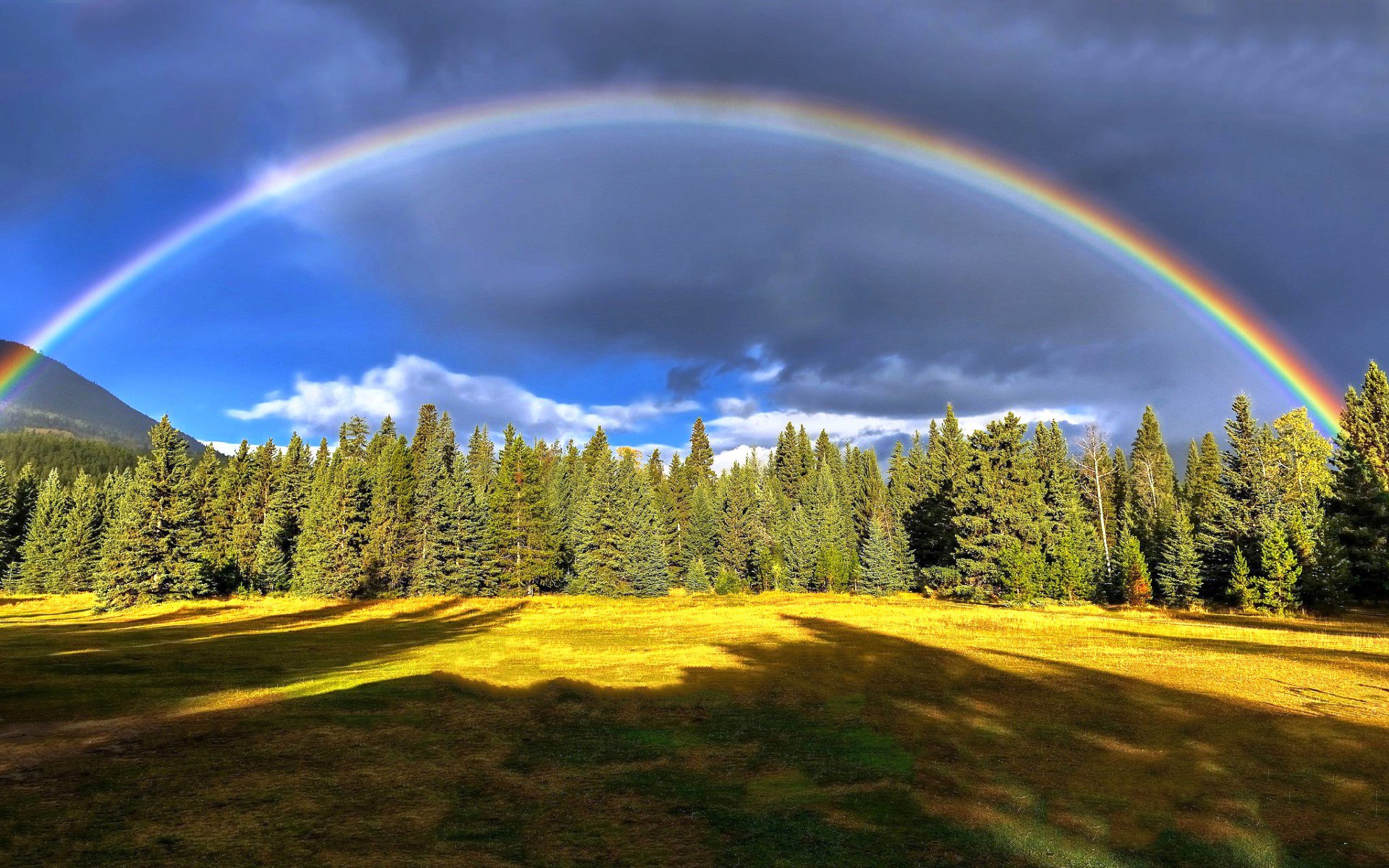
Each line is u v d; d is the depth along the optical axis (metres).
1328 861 8.48
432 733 14.81
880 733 14.98
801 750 13.74
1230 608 47.34
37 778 11.02
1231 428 60.41
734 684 20.67
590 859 8.38
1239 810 10.24
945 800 10.74
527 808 10.27
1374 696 18.16
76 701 17.39
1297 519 48.94
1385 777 11.71
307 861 8.09
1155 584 56.62
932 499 78.00
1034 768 12.42
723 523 90.56
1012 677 21.38
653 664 24.44
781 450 139.00
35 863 7.81
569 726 15.73
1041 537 55.59
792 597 62.97
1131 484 91.50
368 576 62.41
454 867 8.05
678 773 12.22
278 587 69.44
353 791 10.84
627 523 66.56
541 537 69.50
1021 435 56.88
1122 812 10.21
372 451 100.06
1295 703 17.33
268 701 17.77
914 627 35.47
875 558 70.38
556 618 43.25
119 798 10.20
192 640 32.69
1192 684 19.80
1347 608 45.88
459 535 64.62
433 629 37.38
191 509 56.50
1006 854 8.68
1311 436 65.25
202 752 12.92
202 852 8.27
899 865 8.33
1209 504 70.38
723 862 8.35
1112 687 19.59
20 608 55.97
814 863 8.36
